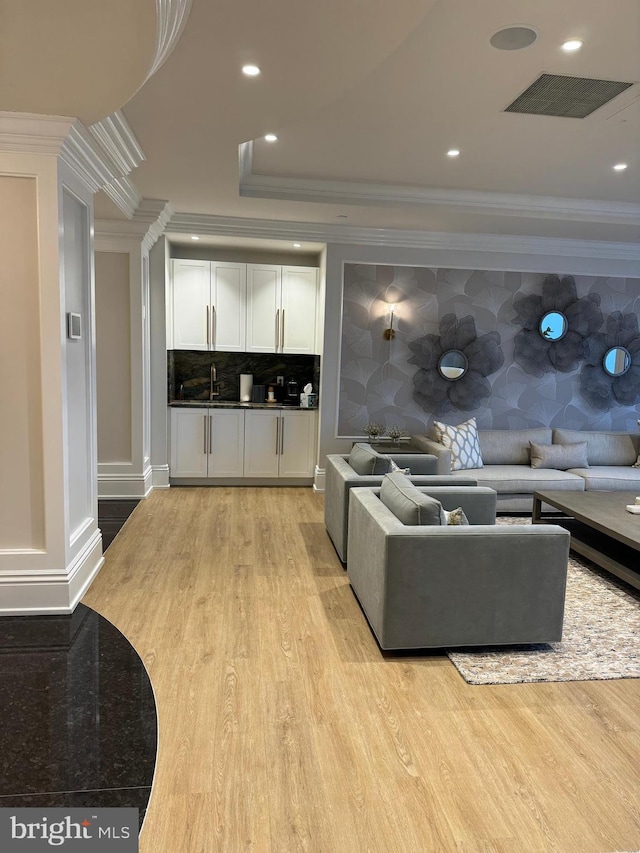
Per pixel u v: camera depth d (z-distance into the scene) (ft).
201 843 5.32
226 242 18.40
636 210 16.60
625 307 19.72
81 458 10.39
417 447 17.28
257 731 6.92
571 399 19.79
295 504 17.51
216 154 11.37
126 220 15.25
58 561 9.19
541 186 14.97
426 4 6.26
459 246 18.54
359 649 8.95
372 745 6.72
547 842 5.43
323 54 7.41
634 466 18.58
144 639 9.08
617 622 10.14
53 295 8.66
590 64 8.81
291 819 5.61
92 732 5.96
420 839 5.42
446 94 9.88
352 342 18.65
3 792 5.05
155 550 13.15
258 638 9.20
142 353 16.57
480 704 7.60
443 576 8.49
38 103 7.80
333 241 18.04
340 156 13.02
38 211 8.49
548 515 16.96
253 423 19.31
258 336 19.45
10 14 5.73
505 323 19.13
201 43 7.17
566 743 6.86
